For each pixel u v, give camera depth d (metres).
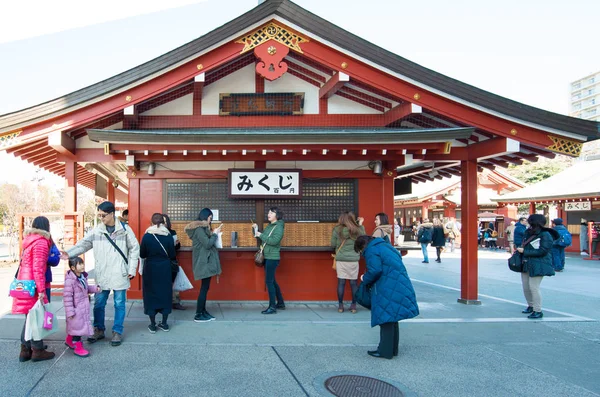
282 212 7.28
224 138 6.32
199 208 7.67
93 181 12.74
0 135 6.34
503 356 5.04
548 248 6.83
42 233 4.45
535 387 4.13
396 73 6.64
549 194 20.44
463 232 8.14
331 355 4.93
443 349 5.27
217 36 6.43
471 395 3.94
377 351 4.93
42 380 4.00
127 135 6.25
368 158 7.48
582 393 4.01
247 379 4.16
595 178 19.67
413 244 25.53
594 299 8.83
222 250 7.60
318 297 7.79
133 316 6.50
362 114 7.73
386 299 4.75
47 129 6.41
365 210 7.86
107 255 5.09
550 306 8.03
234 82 7.63
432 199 27.06
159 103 7.42
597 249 18.69
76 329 4.64
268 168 7.66
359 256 7.09
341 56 6.67
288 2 6.48
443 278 11.91
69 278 4.69
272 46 6.63
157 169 7.63
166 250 5.70
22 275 4.37
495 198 24.28
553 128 6.72
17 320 6.09
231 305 7.50
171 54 6.40
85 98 6.33
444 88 6.67
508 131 6.84
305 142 6.49
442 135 6.54
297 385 4.05
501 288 10.25
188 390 3.87
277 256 6.95
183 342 5.26
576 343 5.61
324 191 7.85
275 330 5.92
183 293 7.68
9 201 29.92
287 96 7.59
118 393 3.75
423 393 3.95
